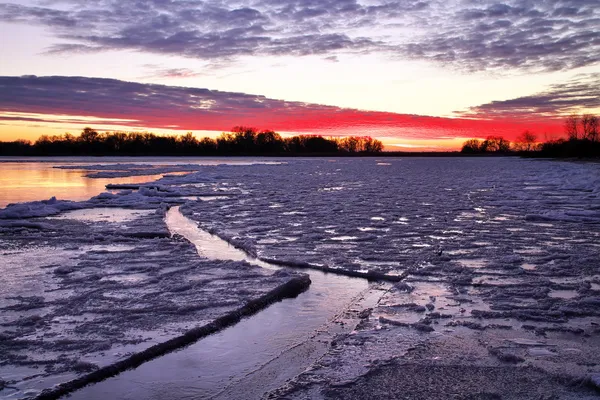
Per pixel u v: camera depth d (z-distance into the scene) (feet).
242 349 14.12
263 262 24.34
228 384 12.07
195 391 11.78
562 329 14.69
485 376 11.80
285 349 14.07
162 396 11.55
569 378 11.60
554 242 28.04
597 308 16.51
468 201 49.57
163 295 18.21
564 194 56.08
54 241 28.30
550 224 34.68
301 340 14.79
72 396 11.49
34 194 55.31
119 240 28.71
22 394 11.27
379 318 15.69
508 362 12.53
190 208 44.21
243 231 32.22
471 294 18.17
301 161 191.42
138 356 13.19
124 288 19.11
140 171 105.81
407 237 30.01
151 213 40.37
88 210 42.32
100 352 13.39
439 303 17.17
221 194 56.54
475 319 15.61
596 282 19.67
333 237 30.12
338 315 16.66
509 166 137.80
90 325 15.24
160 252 25.52
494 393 11.00
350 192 59.62
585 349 13.29
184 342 14.37
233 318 16.30
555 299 17.49
